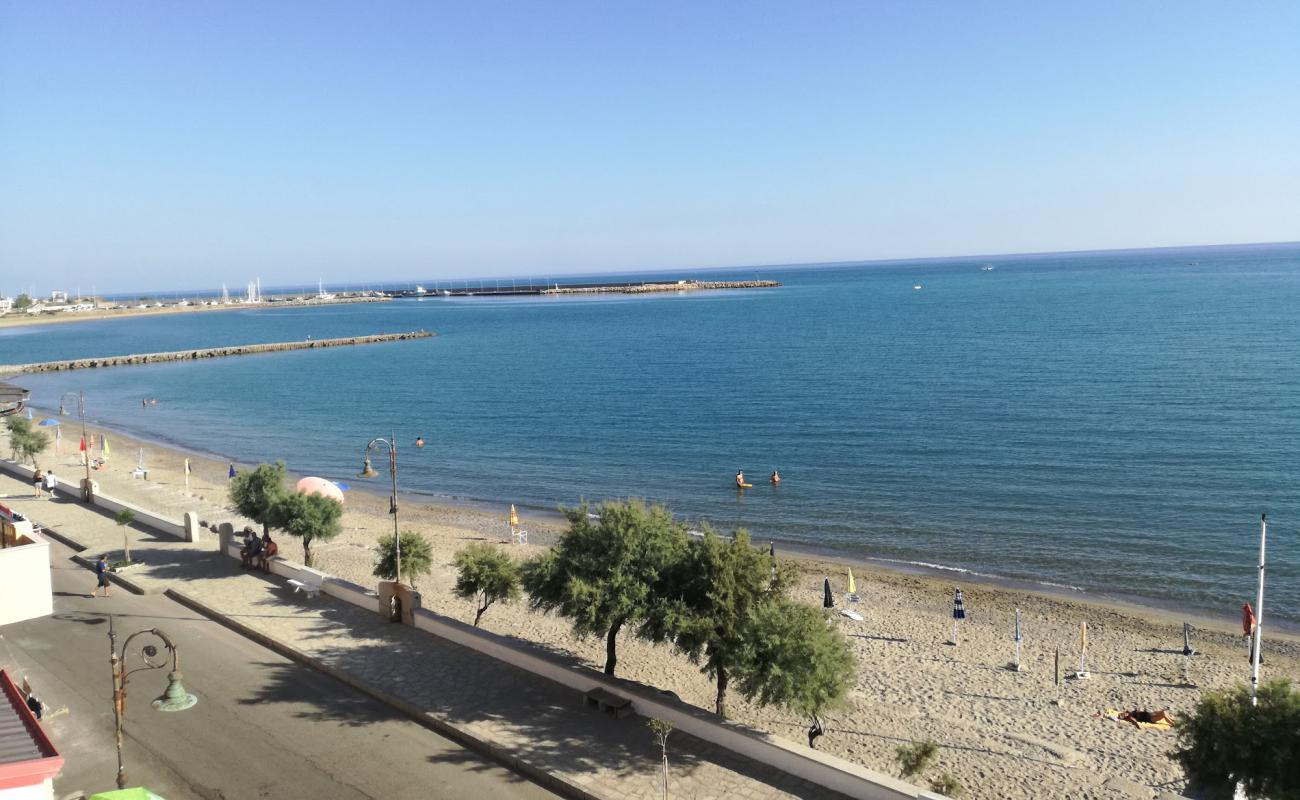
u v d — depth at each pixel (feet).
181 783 61.87
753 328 545.85
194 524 126.52
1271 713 55.88
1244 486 165.27
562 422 267.80
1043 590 122.31
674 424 255.91
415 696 74.95
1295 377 267.80
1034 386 279.90
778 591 76.02
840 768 59.62
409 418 286.25
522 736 67.77
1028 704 86.99
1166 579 124.67
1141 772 73.20
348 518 167.43
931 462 195.62
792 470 196.44
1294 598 116.98
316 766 64.54
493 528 160.86
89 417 306.35
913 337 442.09
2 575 74.28
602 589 75.15
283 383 379.76
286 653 85.66
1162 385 266.98
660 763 63.72
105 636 89.81
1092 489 168.76
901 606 116.26
